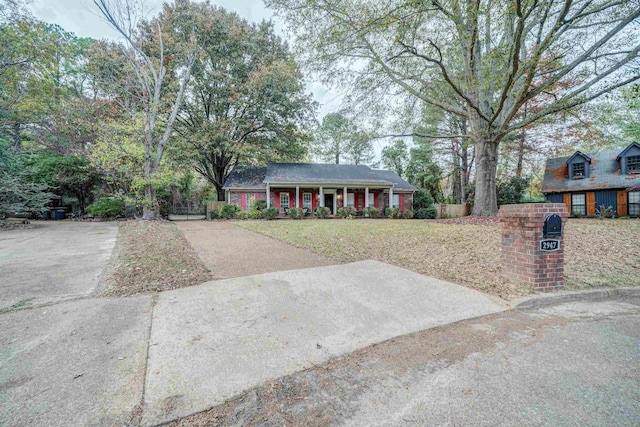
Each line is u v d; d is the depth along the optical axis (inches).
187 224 526.9
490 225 364.2
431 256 210.7
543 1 260.1
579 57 318.0
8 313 112.5
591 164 652.1
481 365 77.6
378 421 57.9
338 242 286.8
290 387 69.4
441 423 56.6
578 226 338.3
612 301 129.0
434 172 981.2
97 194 676.7
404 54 351.3
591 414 58.2
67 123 649.6
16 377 71.5
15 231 390.6
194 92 714.2
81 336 94.0
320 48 345.1
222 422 58.2
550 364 77.3
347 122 475.2
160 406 62.2
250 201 746.2
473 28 284.0
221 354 83.8
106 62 559.2
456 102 528.4
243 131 769.6
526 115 580.4
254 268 187.3
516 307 120.8
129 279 157.8
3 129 495.8
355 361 81.0
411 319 109.3
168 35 628.1
